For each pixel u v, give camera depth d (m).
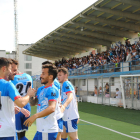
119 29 23.72
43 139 3.56
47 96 3.52
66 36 28.73
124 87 15.38
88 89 22.09
